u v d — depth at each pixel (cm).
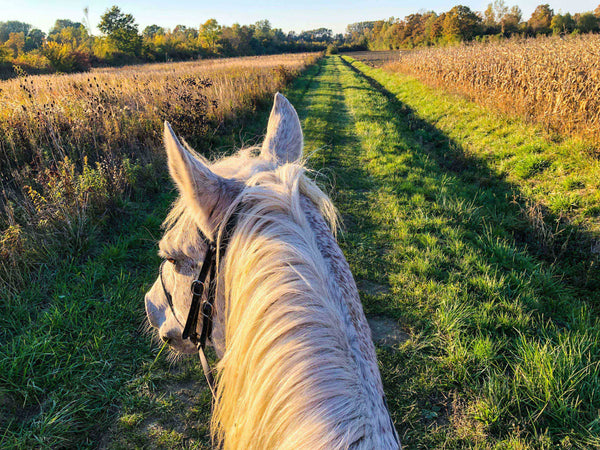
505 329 343
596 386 270
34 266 385
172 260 119
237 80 1502
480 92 1277
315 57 5341
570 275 450
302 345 74
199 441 243
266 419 73
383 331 348
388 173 748
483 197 655
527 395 273
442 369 301
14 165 570
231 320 89
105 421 256
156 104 920
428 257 459
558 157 690
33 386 263
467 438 250
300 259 84
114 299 356
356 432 67
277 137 142
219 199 100
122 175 553
